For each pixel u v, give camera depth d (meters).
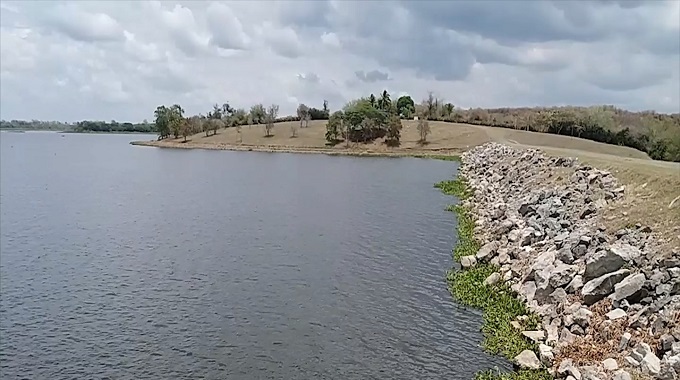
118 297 28.31
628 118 127.69
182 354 21.70
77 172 99.69
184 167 109.00
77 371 20.61
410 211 51.44
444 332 22.69
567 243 25.28
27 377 20.27
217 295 28.31
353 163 113.38
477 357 20.36
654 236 22.61
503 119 173.88
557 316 20.92
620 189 31.17
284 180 82.06
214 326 24.31
